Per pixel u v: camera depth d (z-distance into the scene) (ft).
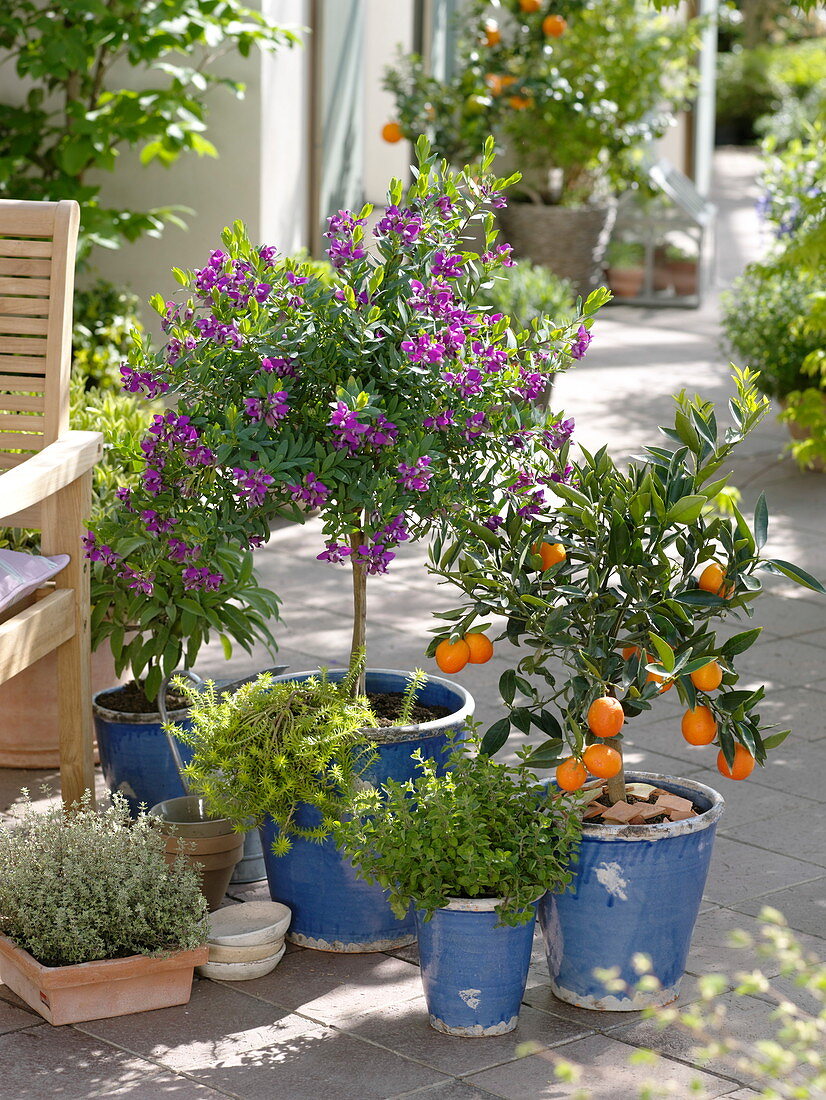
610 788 9.66
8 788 12.59
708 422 9.45
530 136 34.04
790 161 24.52
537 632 9.30
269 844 10.21
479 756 9.37
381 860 9.04
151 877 9.50
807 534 20.92
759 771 13.30
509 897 8.83
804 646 16.75
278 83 21.57
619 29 34.68
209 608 11.96
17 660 10.09
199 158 21.39
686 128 47.57
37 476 10.06
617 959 9.18
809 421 20.84
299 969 9.94
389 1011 9.39
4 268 11.07
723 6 49.29
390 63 31.19
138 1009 9.34
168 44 18.13
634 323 37.09
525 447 9.86
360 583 10.48
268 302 9.69
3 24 18.43
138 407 15.43
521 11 31.99
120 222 19.21
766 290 24.50
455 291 10.19
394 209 9.67
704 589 9.36
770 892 10.96
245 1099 8.39
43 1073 8.65
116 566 10.14
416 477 9.18
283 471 9.27
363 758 9.96
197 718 10.28
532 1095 8.42
